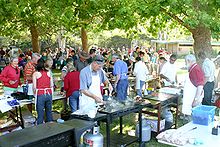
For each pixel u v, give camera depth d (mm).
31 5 8742
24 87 5855
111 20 7703
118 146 4652
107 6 7816
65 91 6117
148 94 5934
